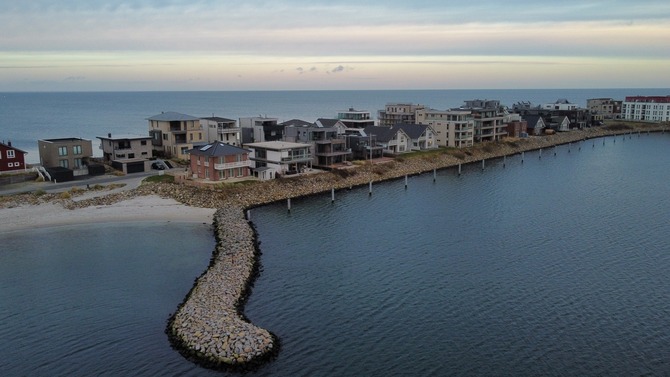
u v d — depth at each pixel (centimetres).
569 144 17400
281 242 6412
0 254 5781
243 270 5209
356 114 15200
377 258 5856
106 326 4144
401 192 9538
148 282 5034
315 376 3500
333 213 7906
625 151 15625
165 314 4350
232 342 3700
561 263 5684
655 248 6178
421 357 3766
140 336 3969
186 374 3475
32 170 8900
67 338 3969
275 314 4391
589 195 9250
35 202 7556
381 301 4700
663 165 12788
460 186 10144
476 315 4431
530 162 13512
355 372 3559
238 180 8800
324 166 10525
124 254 5809
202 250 5969
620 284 5084
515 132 16775
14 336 4025
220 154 8662
